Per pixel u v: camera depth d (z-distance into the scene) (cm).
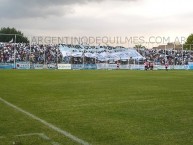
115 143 932
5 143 924
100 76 4453
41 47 8169
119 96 2034
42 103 1722
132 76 4516
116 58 8662
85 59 8506
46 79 3700
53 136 1005
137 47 8938
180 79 3881
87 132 1058
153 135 1020
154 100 1841
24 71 5947
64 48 8394
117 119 1272
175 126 1150
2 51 7806
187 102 1756
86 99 1888
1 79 3653
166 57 8888
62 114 1384
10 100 1845
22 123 1198
